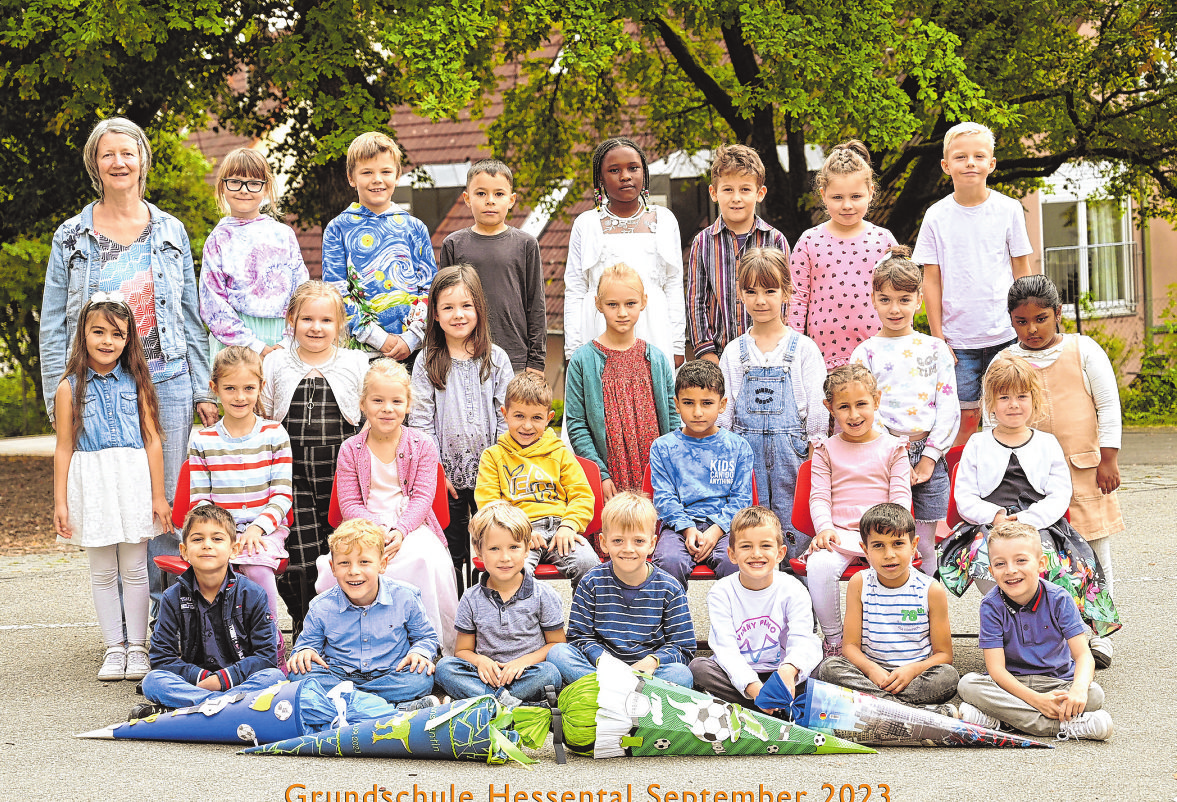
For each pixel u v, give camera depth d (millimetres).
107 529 4664
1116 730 3701
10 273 20500
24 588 6836
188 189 20656
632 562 4117
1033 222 18844
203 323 5320
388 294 5500
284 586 4859
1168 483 9492
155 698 4000
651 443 5137
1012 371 4496
